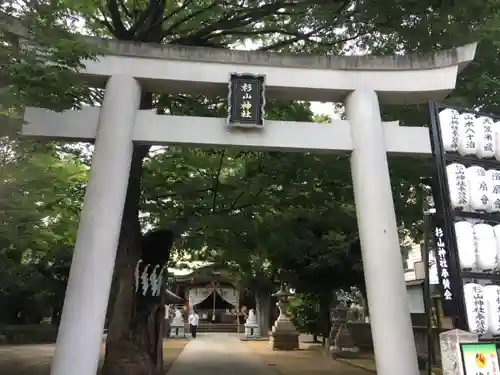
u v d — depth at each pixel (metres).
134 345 9.92
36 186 10.34
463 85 9.48
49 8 6.51
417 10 8.79
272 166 11.84
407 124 10.70
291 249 14.41
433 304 14.81
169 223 11.54
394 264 7.62
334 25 10.40
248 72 8.33
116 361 9.70
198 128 8.05
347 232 14.90
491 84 9.18
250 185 12.02
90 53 7.04
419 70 8.62
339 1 9.58
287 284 20.42
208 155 13.17
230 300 41.22
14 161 8.31
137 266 10.38
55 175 12.30
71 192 13.70
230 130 8.05
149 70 8.23
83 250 7.24
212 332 41.41
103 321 7.09
